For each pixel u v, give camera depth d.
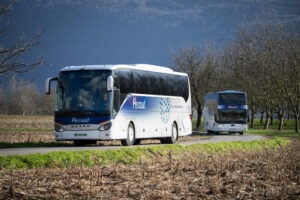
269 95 90.88
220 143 38.69
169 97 42.84
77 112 34.91
